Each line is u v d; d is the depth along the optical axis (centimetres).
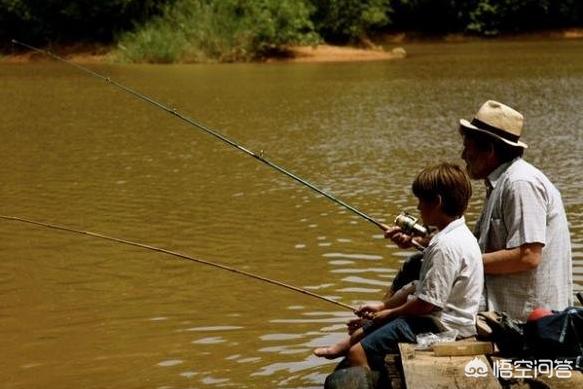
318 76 4678
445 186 755
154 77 4681
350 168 2066
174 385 892
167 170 2055
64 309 1124
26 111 3241
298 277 1241
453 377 694
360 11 6956
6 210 1655
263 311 1109
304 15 6238
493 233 801
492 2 8475
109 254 1359
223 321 1076
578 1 8456
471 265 755
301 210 1630
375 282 1217
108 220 1569
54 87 4144
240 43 6034
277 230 1488
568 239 804
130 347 997
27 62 6350
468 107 3225
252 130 2711
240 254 1353
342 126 2780
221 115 3070
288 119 2953
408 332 770
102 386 894
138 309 1120
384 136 2558
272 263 1307
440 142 2445
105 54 6550
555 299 794
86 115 3103
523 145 798
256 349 985
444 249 750
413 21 8725
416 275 890
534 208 775
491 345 741
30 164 2156
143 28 6419
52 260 1332
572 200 1689
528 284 793
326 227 1505
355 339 811
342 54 6184
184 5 6341
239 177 1959
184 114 3100
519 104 3278
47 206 1688
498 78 4359
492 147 805
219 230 1494
